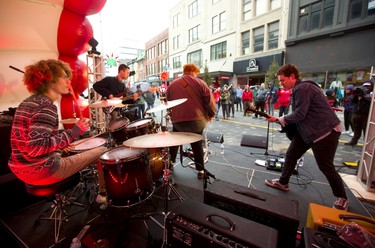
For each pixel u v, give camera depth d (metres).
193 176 2.80
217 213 1.33
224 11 14.53
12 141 1.33
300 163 3.06
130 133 2.21
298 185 2.53
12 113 2.68
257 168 3.07
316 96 1.87
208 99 2.52
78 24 3.76
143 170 1.68
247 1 13.04
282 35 11.50
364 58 8.75
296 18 10.65
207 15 15.98
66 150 1.63
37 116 1.29
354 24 8.73
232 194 1.59
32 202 2.19
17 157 1.35
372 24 8.27
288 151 2.28
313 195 2.31
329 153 1.88
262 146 3.94
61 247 1.60
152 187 1.87
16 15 3.18
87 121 1.55
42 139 1.28
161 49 24.17
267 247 1.04
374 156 2.29
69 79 1.57
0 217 1.98
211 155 3.63
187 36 18.72
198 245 1.21
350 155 3.63
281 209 1.40
